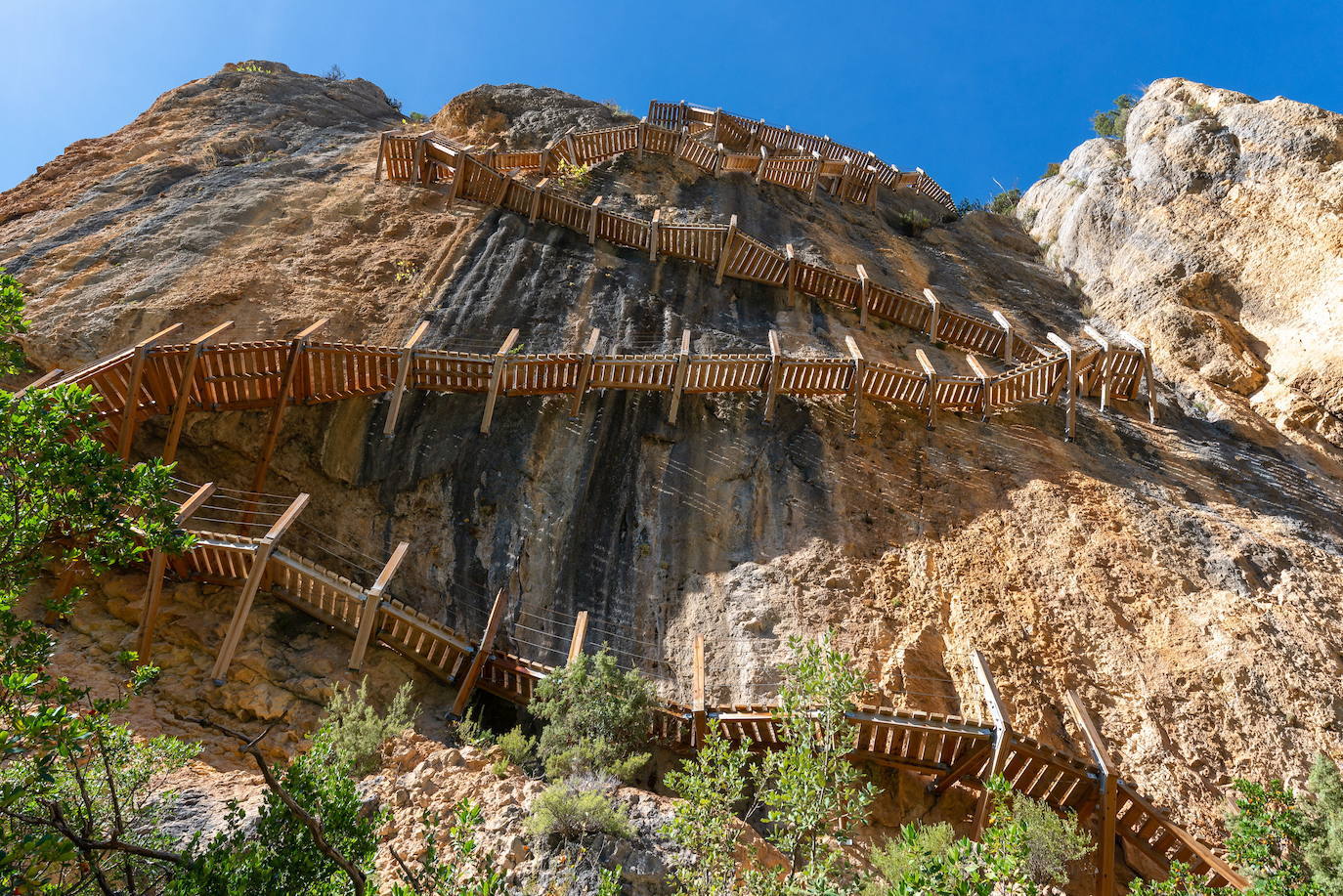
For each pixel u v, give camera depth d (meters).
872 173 25.61
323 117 24.81
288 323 14.63
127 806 6.26
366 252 17.19
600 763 8.52
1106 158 26.33
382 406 13.43
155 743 6.75
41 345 12.95
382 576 10.05
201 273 15.29
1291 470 16.09
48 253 15.50
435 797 7.85
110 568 10.40
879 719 9.27
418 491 12.59
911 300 18.52
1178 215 22.42
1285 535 13.91
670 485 13.40
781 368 14.79
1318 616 12.03
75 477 5.69
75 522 5.90
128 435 10.82
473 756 8.55
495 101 26.33
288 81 26.38
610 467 13.49
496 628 10.20
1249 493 15.09
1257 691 10.93
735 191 23.23
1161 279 20.98
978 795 9.47
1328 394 17.22
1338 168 20.81
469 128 25.69
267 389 12.52
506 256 17.80
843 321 18.41
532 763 8.94
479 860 6.99
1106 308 21.55
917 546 12.78
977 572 12.41
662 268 18.84
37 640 5.45
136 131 21.91
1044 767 9.26
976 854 4.86
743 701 10.63
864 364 14.75
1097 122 30.08
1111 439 15.84
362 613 10.16
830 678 6.79
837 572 12.21
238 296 14.85
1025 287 22.88
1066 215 25.39
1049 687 10.87
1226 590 12.38
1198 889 7.20
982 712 10.50
